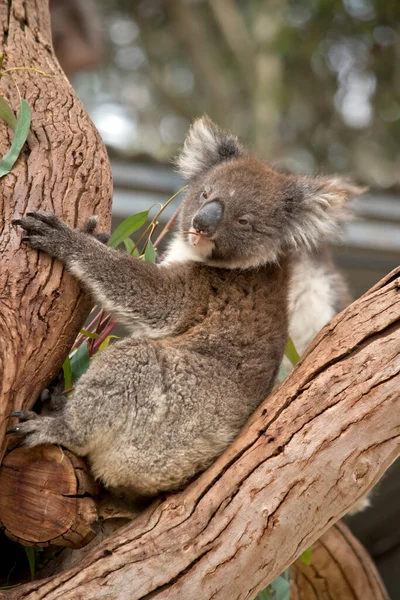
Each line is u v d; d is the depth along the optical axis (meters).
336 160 22.19
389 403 5.23
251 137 21.69
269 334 6.74
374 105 22.19
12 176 5.91
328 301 10.08
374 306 5.57
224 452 5.70
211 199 7.33
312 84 22.59
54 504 5.42
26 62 6.90
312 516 5.27
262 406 5.66
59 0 13.88
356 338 5.46
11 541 6.52
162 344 6.29
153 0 24.02
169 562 5.11
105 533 6.25
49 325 5.55
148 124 23.38
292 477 5.22
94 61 14.60
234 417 6.20
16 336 5.29
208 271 6.96
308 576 8.87
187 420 6.03
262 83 21.84
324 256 10.62
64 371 6.29
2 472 5.45
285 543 5.25
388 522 12.25
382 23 21.39
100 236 6.24
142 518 5.45
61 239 5.80
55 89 6.71
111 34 23.98
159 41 24.31
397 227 11.60
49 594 5.01
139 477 5.89
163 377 6.08
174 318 6.66
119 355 6.01
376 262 11.70
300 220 7.34
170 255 7.71
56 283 5.69
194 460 5.96
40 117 6.38
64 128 6.34
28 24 7.41
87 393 5.80
